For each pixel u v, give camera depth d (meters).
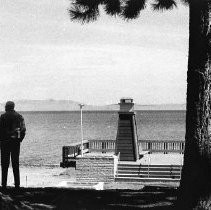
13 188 11.11
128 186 25.34
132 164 28.58
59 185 23.23
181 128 153.00
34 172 37.88
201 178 8.01
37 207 8.44
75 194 10.45
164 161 30.16
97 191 11.60
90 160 27.70
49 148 73.31
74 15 9.89
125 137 30.56
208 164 8.02
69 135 118.06
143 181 27.41
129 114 30.53
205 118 8.07
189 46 8.34
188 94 8.30
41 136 115.00
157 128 153.88
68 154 29.56
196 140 8.10
